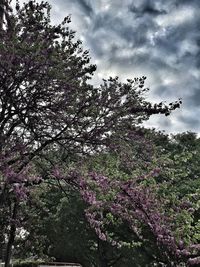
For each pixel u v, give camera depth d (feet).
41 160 42.24
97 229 45.42
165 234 41.22
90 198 38.50
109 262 111.86
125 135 38.83
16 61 36.09
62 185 43.78
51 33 40.55
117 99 38.29
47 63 36.68
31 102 38.45
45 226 102.58
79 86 38.42
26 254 104.42
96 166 40.11
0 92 37.86
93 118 37.78
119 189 39.11
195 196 48.73
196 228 46.65
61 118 38.75
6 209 67.72
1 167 34.04
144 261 90.07
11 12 40.57
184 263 56.18
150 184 42.86
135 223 43.24
